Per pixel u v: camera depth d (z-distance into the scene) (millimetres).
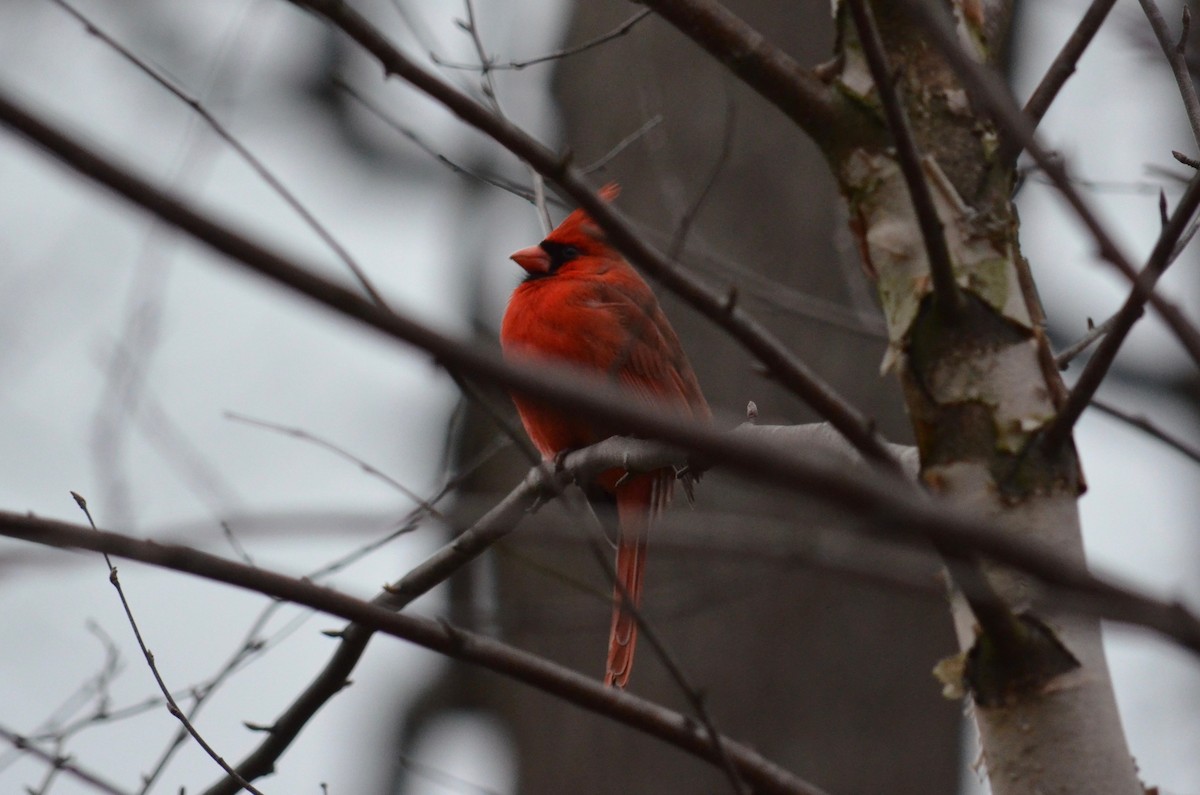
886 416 11055
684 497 9672
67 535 4371
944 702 10773
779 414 11055
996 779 5035
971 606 4805
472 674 14945
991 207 5367
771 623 10797
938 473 5168
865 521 3104
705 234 11414
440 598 11641
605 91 12086
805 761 10555
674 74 11898
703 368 11312
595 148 11961
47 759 6445
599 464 7945
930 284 5285
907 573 4008
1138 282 3752
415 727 15070
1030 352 5219
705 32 5547
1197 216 5664
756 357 4414
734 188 11516
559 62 12633
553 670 5566
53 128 2684
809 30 11766
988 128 5453
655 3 5551
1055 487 5090
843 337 11211
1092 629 5027
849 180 5508
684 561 10078
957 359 5215
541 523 5590
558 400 2932
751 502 9375
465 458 12031
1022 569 2877
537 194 8227
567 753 11094
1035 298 5371
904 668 10750
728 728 10648
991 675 5039
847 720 10664
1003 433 5121
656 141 10477
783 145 11594
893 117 4688
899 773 10594
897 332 5332
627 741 10938
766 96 5590
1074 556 5012
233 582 4918
